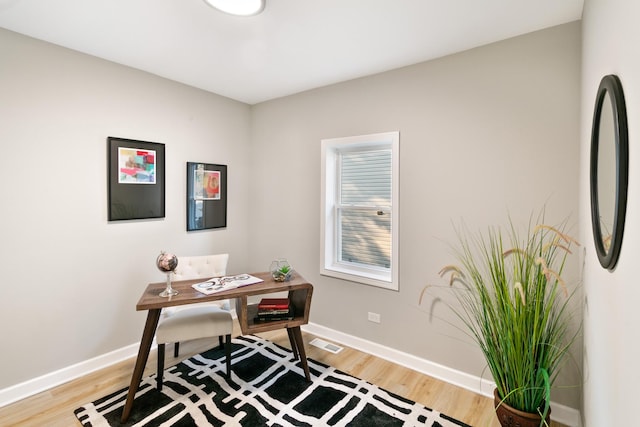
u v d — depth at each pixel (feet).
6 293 7.08
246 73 9.36
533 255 6.14
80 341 8.23
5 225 7.04
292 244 11.41
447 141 7.98
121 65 8.80
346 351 9.65
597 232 4.27
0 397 6.98
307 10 6.14
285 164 11.50
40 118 7.45
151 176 9.53
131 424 6.39
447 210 8.04
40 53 7.40
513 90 7.06
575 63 6.38
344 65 8.70
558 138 6.59
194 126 10.64
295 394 7.42
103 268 8.63
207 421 6.49
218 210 11.51
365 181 10.27
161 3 5.97
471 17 6.32
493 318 6.07
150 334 6.72
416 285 8.61
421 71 8.38
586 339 5.50
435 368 8.29
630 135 2.99
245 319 7.46
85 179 8.22
